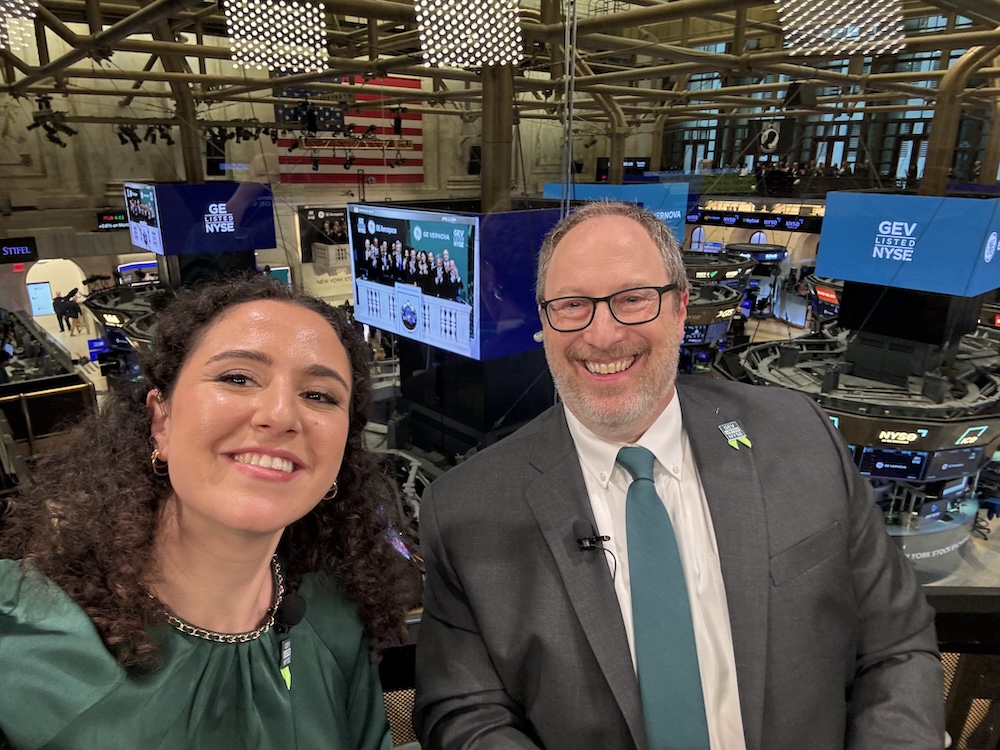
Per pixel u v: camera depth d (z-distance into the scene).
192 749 0.97
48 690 0.87
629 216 1.39
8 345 4.01
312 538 1.27
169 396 1.00
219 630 1.04
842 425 5.17
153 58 3.79
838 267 4.18
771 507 1.33
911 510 5.29
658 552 1.29
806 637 1.25
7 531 1.02
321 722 1.15
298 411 0.94
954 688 1.81
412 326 4.18
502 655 1.30
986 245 3.62
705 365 6.51
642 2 3.51
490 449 1.55
